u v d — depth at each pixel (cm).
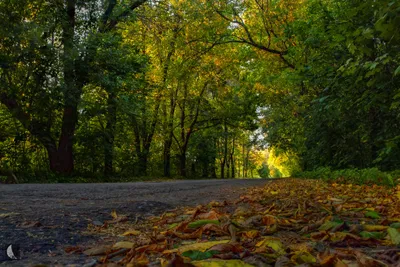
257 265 168
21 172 1605
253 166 6869
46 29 1559
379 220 321
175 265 142
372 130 916
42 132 1755
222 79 2758
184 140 3712
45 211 390
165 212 385
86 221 335
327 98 561
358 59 465
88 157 1977
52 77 1611
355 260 180
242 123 3791
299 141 2153
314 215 344
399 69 333
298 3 1777
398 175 895
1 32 1433
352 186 779
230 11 1888
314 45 691
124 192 754
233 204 500
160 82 2792
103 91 1886
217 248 191
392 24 349
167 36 2078
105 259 194
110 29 1959
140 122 2789
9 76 1564
